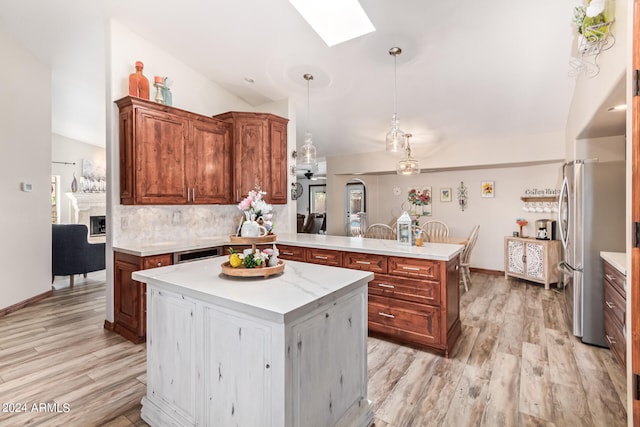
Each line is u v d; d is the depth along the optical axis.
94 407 1.98
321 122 5.26
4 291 3.59
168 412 1.76
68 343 2.88
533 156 4.70
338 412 1.66
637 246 1.35
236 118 4.07
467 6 2.62
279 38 3.34
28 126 3.94
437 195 6.49
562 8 2.55
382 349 2.76
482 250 5.97
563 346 2.79
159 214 3.64
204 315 1.60
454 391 2.13
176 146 3.48
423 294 2.69
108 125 3.22
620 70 1.79
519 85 3.64
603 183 2.78
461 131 4.91
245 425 1.46
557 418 1.86
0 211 3.55
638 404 1.35
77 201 7.16
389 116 4.73
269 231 2.06
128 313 2.99
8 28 3.47
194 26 3.30
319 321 1.53
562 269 3.30
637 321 1.36
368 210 7.19
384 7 2.70
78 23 3.34
